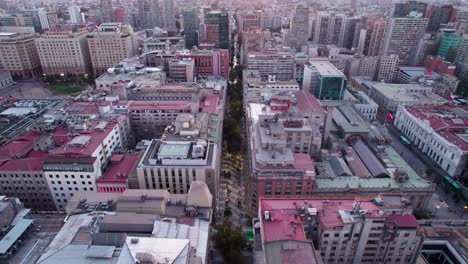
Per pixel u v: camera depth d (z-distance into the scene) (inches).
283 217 4542.3
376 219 4355.3
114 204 5059.1
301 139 6958.7
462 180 7445.9
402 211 4525.1
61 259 3885.3
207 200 4940.9
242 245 5177.2
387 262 4680.1
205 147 6269.7
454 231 5216.5
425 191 6176.2
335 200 4918.8
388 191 6146.7
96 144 6545.3
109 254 3929.6
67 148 6333.7
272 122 6791.3
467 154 7293.3
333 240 4473.4
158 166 5807.1
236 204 6825.8
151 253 3656.5
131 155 7057.1
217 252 5378.9
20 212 4933.6
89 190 6279.5
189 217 4758.9
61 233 4429.1
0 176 6131.9
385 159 7185.0
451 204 6865.2
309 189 6003.9
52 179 6161.4
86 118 7805.1
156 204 4820.4
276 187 5949.8
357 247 4566.9
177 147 6122.1
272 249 3887.8
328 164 6998.0
